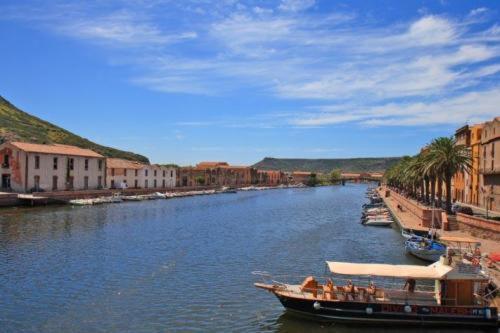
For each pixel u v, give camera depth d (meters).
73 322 29.38
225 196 168.38
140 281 38.53
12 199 92.19
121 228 68.62
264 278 40.16
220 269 43.34
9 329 28.09
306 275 41.09
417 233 62.25
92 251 50.06
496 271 36.41
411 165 93.56
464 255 38.50
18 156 102.25
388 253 52.75
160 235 62.94
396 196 128.38
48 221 73.19
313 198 170.00
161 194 143.25
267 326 29.20
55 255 47.44
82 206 101.44
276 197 172.38
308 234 67.50
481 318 28.66
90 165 122.38
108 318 30.09
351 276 40.00
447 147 68.44
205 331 28.31
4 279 38.19
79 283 37.56
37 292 35.03
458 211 68.38
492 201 81.00
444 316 28.89
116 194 124.31
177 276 40.41
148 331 28.19
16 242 54.16
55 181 110.25
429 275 29.58
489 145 82.69
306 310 30.19
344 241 61.38
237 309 32.06
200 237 62.25
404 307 29.14
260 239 61.78
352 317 29.53
